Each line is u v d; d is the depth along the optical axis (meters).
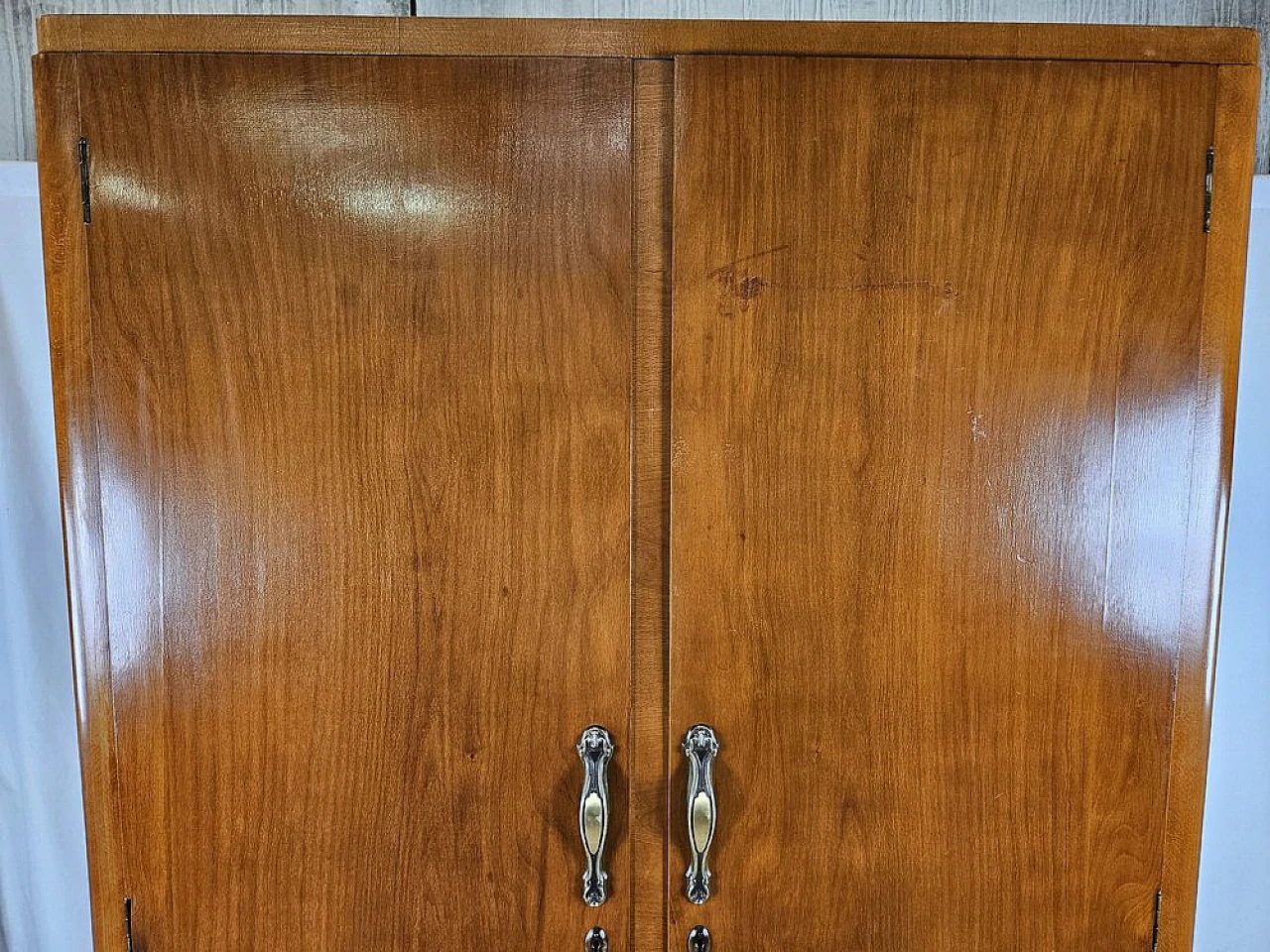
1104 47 0.79
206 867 0.85
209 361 0.80
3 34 1.31
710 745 0.84
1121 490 0.84
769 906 0.87
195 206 0.79
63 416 0.80
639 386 0.82
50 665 1.35
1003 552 0.84
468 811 0.85
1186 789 0.87
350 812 0.85
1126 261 0.81
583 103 0.78
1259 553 1.39
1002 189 0.80
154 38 0.77
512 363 0.81
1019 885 0.88
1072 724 0.86
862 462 0.82
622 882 0.87
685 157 0.79
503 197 0.79
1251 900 1.44
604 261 0.80
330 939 0.86
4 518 1.31
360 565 0.83
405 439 0.81
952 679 0.85
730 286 0.80
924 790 0.86
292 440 0.81
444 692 0.84
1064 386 0.82
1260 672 1.41
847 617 0.84
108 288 0.79
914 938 0.88
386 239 0.79
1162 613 0.85
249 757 0.84
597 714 0.85
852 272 0.80
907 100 0.79
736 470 0.82
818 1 1.34
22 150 1.33
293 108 0.78
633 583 0.84
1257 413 1.36
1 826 1.37
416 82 0.78
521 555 0.83
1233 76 0.80
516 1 1.33
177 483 0.81
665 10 1.34
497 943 0.87
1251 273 1.33
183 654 0.83
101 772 0.84
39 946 1.39
